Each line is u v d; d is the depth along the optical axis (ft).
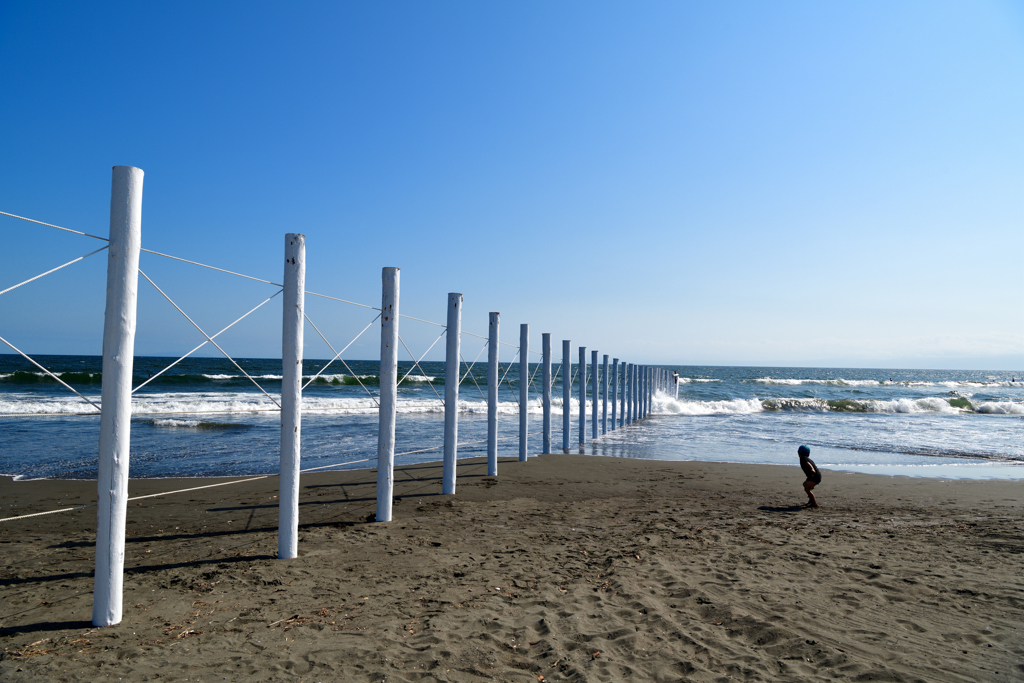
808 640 11.30
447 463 27.02
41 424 52.70
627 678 9.82
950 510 24.89
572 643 11.21
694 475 33.94
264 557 16.79
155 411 60.54
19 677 9.45
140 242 11.81
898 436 60.13
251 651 10.65
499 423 66.23
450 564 16.29
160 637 11.28
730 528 21.08
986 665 10.27
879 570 15.93
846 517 23.27
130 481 29.78
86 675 9.57
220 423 55.21
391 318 21.02
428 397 98.58
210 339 14.33
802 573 15.67
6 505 24.59
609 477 32.91
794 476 34.27
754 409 100.53
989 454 47.06
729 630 11.93
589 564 16.42
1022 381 332.80
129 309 11.68
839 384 217.36
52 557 16.87
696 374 335.06
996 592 14.19
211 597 13.57
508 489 28.66
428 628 11.82
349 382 120.78
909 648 11.01
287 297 16.34
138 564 16.14
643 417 79.25
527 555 17.29
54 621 12.06
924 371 643.04
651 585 14.62
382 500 21.33
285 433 16.56
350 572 15.51
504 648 11.00
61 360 193.06
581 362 51.39
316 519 21.84
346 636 11.39
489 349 32.60
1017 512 24.50
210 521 21.35
